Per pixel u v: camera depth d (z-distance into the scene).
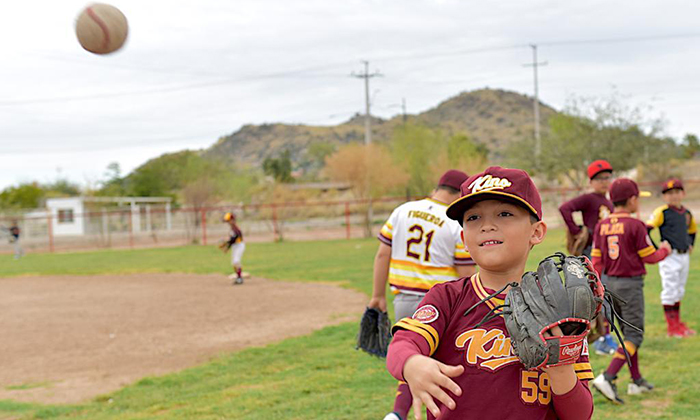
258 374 7.95
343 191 65.88
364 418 5.74
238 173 82.06
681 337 8.35
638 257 6.28
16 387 8.09
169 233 46.00
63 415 6.68
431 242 5.20
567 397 1.91
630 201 6.47
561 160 34.75
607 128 34.28
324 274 18.50
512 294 1.91
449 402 1.75
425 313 2.10
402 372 1.85
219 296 15.27
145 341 10.65
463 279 2.21
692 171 54.41
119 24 3.49
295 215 51.59
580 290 1.81
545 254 17.36
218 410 6.30
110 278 20.42
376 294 5.41
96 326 12.13
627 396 6.15
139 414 6.46
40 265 26.36
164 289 17.02
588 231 7.68
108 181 73.19
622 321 2.05
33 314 13.74
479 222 2.05
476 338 2.06
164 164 79.19
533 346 1.79
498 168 2.08
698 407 5.71
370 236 34.97
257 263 22.77
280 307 13.30
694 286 12.39
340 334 10.20
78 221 49.12
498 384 2.01
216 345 10.07
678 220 8.28
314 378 7.40
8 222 46.44
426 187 48.19
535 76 57.56
